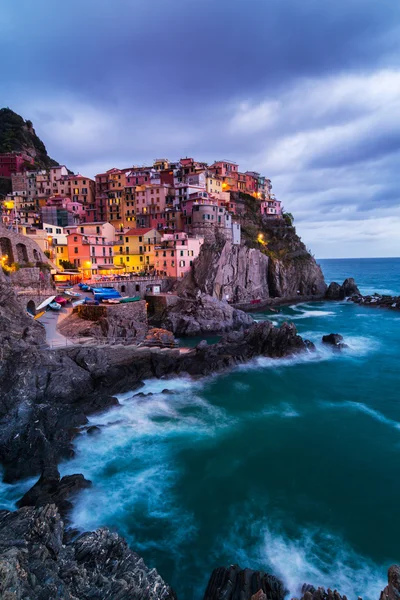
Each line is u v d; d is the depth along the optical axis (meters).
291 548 21.86
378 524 23.81
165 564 20.72
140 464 29.88
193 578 19.88
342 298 120.12
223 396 43.56
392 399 43.38
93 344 47.69
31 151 155.38
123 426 35.47
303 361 56.16
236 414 39.19
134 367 48.19
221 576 18.84
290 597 18.34
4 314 40.81
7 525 16.84
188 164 129.75
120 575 16.83
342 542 22.31
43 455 28.77
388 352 61.16
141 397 41.09
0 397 33.09
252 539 22.55
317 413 39.69
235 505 25.50
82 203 124.06
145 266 96.56
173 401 41.84
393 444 33.50
